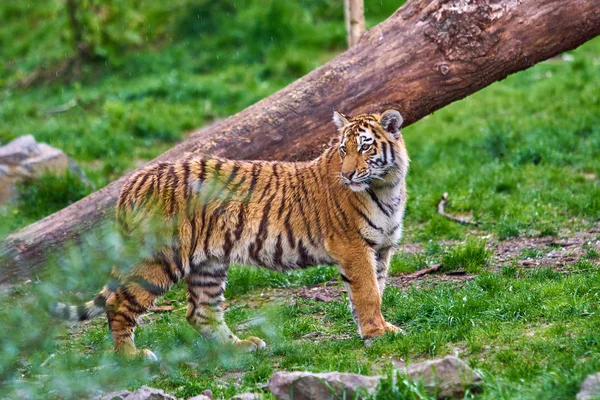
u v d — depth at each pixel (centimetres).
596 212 1401
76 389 853
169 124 2223
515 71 1227
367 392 739
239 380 897
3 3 3275
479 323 948
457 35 1183
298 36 2759
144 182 1017
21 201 1650
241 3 2959
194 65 2712
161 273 986
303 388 750
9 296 1102
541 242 1299
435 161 1847
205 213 996
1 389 842
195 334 1029
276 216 1003
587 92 2183
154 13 2925
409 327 994
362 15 1517
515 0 1174
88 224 1220
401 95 1211
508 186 1600
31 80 2758
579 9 1175
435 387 742
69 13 2809
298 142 1227
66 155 1777
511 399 711
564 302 959
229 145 1224
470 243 1243
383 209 995
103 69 2775
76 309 973
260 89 2458
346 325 1048
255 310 1152
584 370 742
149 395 764
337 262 999
